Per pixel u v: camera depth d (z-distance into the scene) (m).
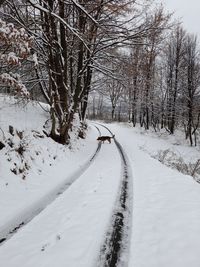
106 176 9.48
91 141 20.83
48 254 4.25
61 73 13.02
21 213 5.87
